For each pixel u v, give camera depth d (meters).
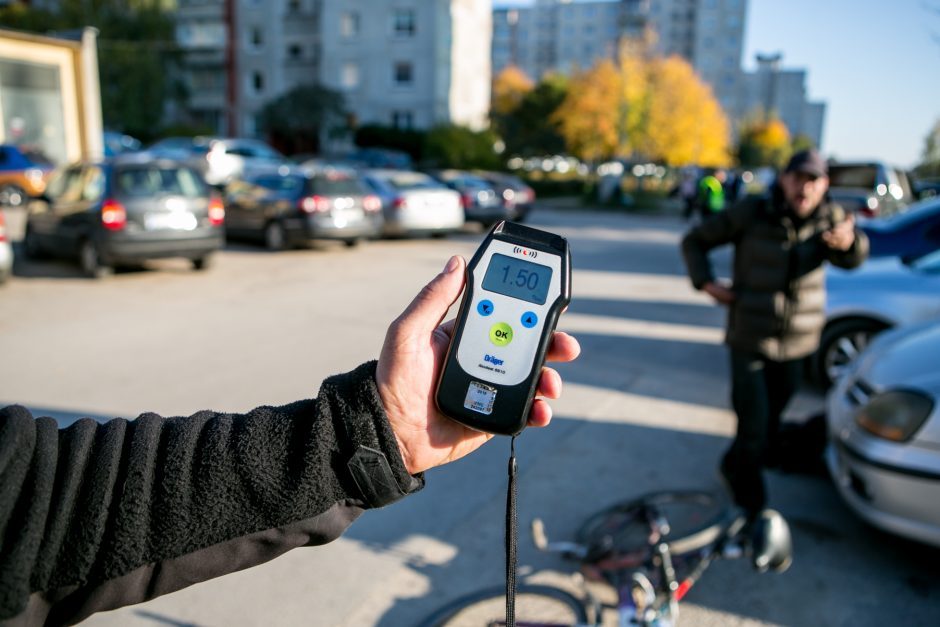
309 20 42.72
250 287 9.19
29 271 10.12
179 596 2.94
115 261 9.41
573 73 38.53
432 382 0.97
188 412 4.71
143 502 0.79
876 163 10.95
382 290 9.07
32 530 0.72
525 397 0.96
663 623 2.51
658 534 2.89
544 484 3.93
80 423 0.85
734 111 90.38
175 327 7.02
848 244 3.15
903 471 3.01
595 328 7.54
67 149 18.08
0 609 0.69
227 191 13.69
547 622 2.48
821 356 5.69
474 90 45.94
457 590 3.00
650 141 34.72
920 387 3.13
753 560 2.83
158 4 39.19
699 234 3.48
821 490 3.91
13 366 5.69
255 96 44.88
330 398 0.89
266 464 0.84
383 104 41.50
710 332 7.44
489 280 1.03
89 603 0.76
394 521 3.54
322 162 24.73
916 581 3.08
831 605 2.91
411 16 40.22
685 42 90.62
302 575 3.10
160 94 38.88
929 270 5.54
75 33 17.72
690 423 4.87
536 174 40.91
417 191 14.27
